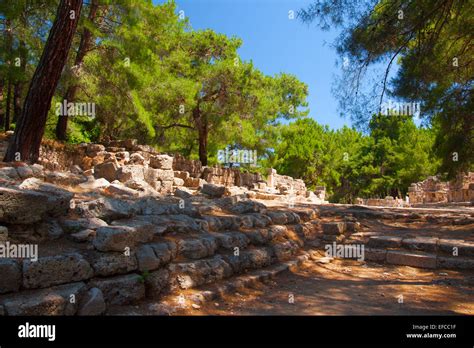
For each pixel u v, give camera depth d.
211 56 26.81
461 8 11.50
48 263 4.34
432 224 12.35
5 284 4.01
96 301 4.46
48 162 12.83
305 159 47.47
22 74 16.17
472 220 12.02
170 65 25.02
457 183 30.23
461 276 8.23
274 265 8.20
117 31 17.73
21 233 4.77
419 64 12.10
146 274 5.29
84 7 17.20
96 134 27.11
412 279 8.09
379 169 53.25
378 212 13.48
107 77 18.44
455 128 15.00
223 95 24.73
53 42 10.50
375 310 5.92
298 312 5.67
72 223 5.31
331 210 13.79
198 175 22.17
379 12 12.23
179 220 6.96
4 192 4.52
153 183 13.11
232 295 6.20
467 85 14.33
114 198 6.73
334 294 6.78
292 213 11.28
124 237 5.15
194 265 6.07
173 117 25.44
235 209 9.55
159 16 19.34
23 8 15.03
